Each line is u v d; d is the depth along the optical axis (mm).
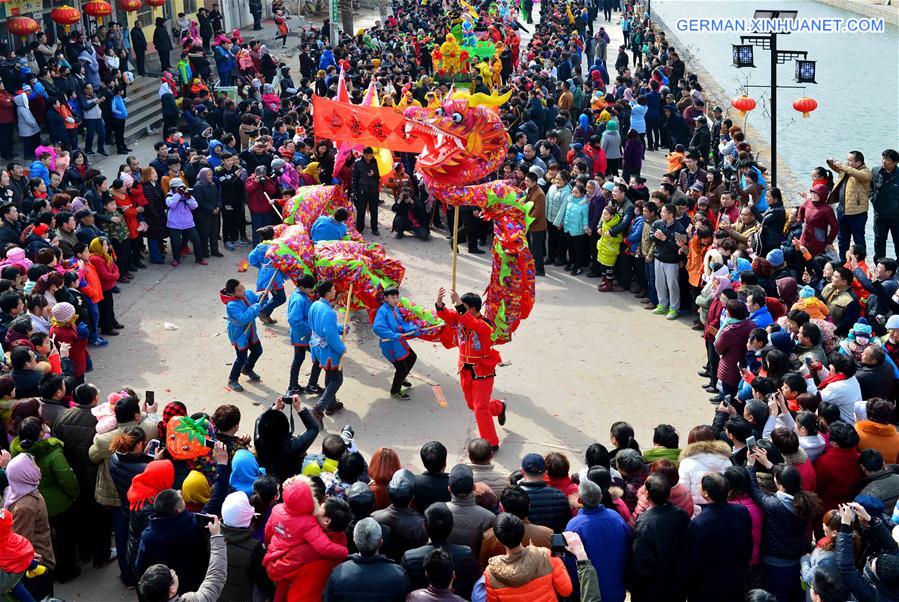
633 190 17391
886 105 35750
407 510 7766
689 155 19062
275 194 18094
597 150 21531
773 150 20062
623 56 38875
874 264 16406
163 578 6520
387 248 18953
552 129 24875
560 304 16391
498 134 11492
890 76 41406
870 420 9469
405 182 19109
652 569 7445
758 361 11328
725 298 12414
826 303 13164
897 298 12914
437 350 14766
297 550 7504
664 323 15602
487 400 11562
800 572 7871
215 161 19375
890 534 7648
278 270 13617
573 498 8070
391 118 14367
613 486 8031
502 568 6711
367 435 12219
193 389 13336
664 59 32938
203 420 8977
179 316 15750
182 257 18406
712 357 13109
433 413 12828
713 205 17078
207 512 8336
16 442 9031
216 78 32406
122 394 9695
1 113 21328
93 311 14359
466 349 11414
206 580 7125
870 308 13148
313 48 33406
